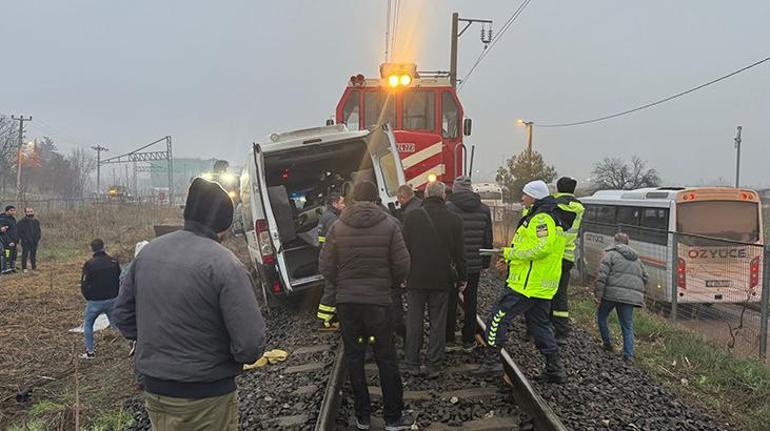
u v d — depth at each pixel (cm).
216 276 270
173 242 282
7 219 1512
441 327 536
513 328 744
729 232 1109
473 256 587
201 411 272
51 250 1956
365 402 440
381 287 432
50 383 670
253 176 766
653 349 738
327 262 441
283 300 898
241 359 273
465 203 588
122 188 5078
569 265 644
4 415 579
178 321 268
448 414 462
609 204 1398
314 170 928
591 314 910
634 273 673
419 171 933
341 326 443
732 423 515
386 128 791
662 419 489
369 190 447
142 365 274
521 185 4369
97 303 756
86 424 538
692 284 1087
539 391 514
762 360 691
